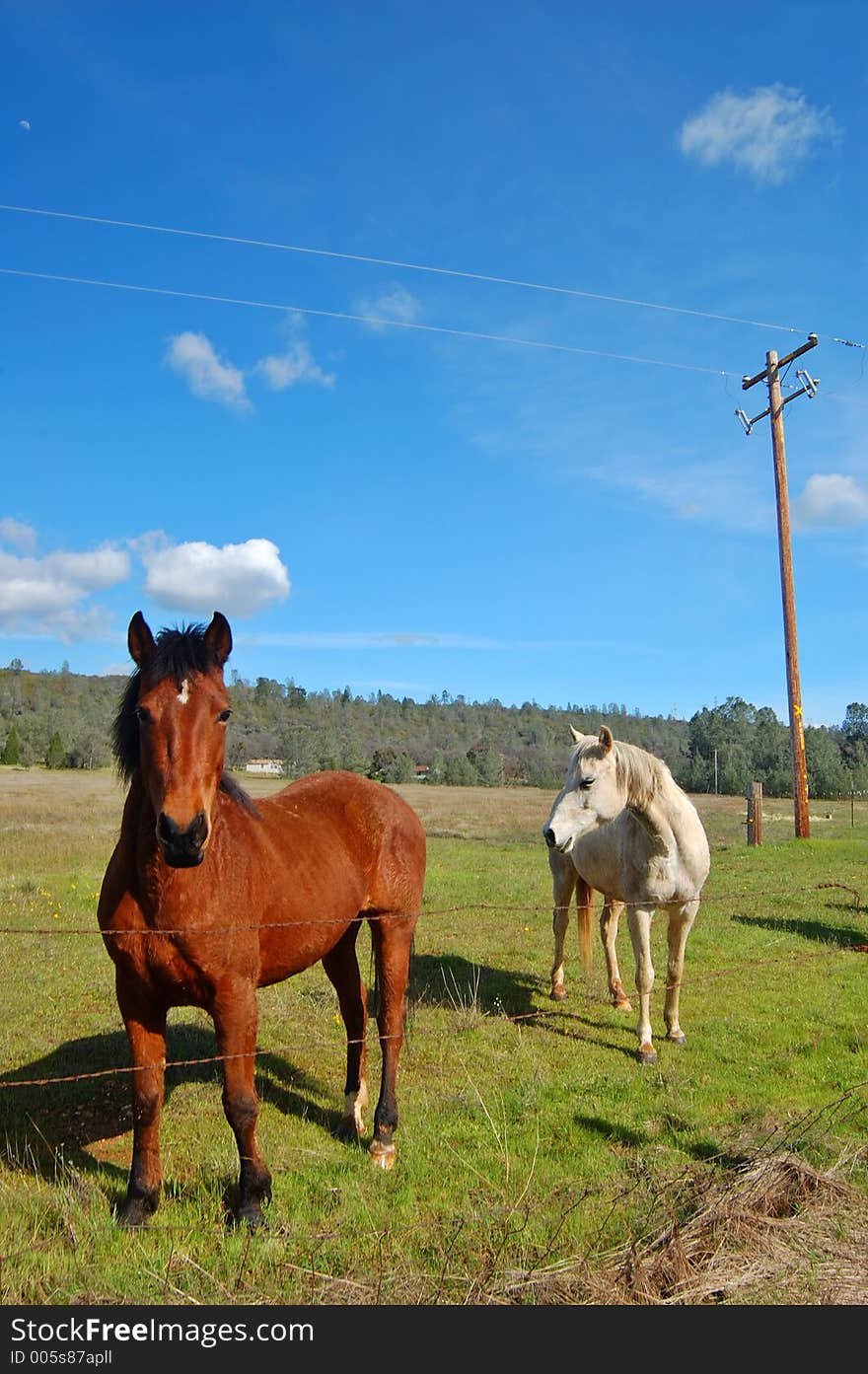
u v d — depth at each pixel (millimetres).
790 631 18422
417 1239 3391
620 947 9188
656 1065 5652
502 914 10836
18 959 8094
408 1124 4637
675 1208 3484
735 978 7816
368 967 8047
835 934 9555
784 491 18703
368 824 4691
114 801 36000
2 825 23422
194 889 3398
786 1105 4941
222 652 3590
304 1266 3197
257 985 3902
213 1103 4914
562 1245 3303
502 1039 6152
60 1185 3822
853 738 72250
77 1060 5590
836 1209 3547
